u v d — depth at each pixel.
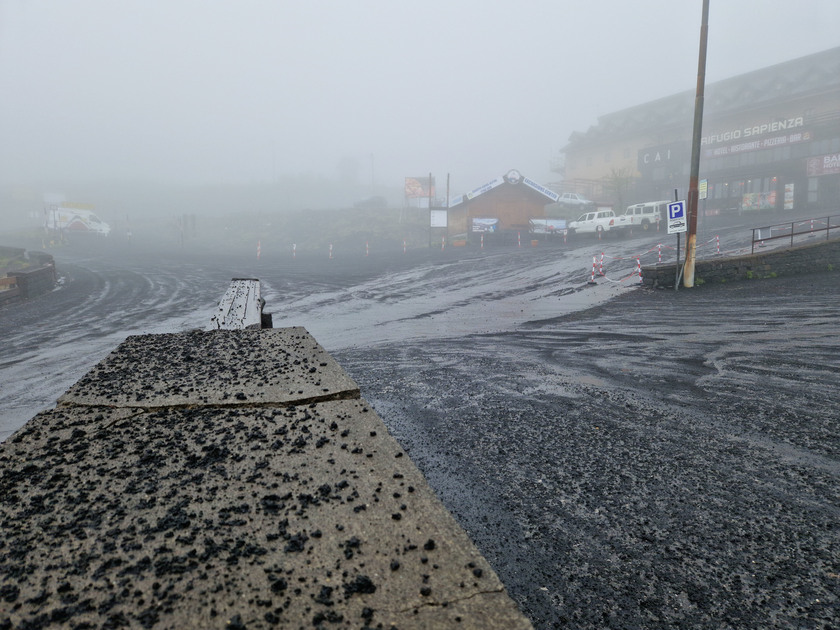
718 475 3.80
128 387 2.65
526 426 4.96
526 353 8.63
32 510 1.42
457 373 7.29
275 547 1.25
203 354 3.50
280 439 1.95
